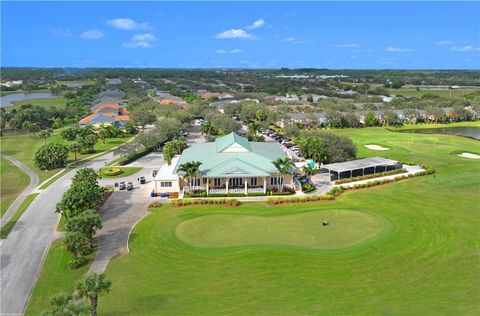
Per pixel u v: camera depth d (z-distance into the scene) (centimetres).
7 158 12006
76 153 12594
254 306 4175
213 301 4300
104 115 18062
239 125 15550
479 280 4612
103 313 4131
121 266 5188
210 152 9294
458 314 3934
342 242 5684
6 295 4634
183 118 16288
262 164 8575
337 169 9325
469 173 9675
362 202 7619
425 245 5569
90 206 6850
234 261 5175
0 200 8031
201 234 6109
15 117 17575
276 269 4941
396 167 10088
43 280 4941
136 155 11888
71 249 5212
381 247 5494
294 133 13788
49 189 8725
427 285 4522
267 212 7094
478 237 5844
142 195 8244
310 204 7544
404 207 7256
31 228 6556
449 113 19162
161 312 4122
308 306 4144
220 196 8019
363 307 4094
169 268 5078
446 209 7106
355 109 19988
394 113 18262
